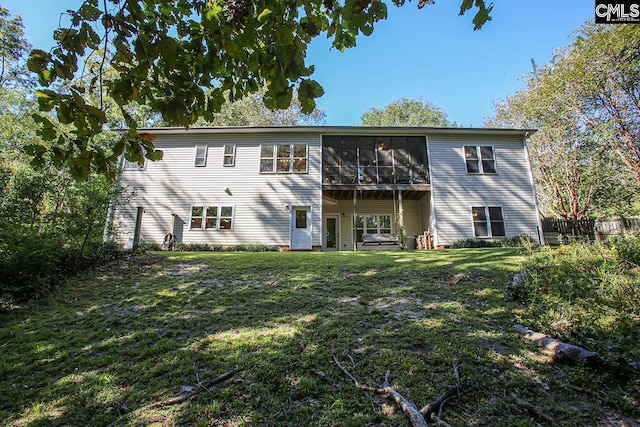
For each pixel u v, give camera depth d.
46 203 9.09
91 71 1.85
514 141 14.48
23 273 5.33
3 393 2.81
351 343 3.47
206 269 7.14
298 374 2.91
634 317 3.54
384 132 14.45
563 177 19.28
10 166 16.48
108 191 7.71
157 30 1.68
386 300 4.92
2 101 17.73
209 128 13.94
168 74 1.81
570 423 2.24
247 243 13.28
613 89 15.19
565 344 3.11
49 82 1.67
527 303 4.48
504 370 2.90
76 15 1.65
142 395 2.71
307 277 6.42
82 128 1.66
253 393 2.65
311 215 13.58
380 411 2.37
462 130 14.20
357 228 16.05
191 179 13.85
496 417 2.30
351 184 14.10
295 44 1.68
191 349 3.47
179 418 2.39
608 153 17.22
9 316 4.55
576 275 4.54
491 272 6.32
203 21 1.68
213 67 1.86
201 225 13.47
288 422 2.30
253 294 5.36
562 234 12.17
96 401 2.66
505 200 13.85
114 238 8.95
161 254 9.17
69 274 6.45
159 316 4.48
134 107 18.16
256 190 13.81
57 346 3.64
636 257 4.70
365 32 1.74
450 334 3.62
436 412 2.33
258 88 2.10
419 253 9.66
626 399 2.45
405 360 3.05
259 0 1.64
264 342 3.57
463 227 13.58
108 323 4.27
